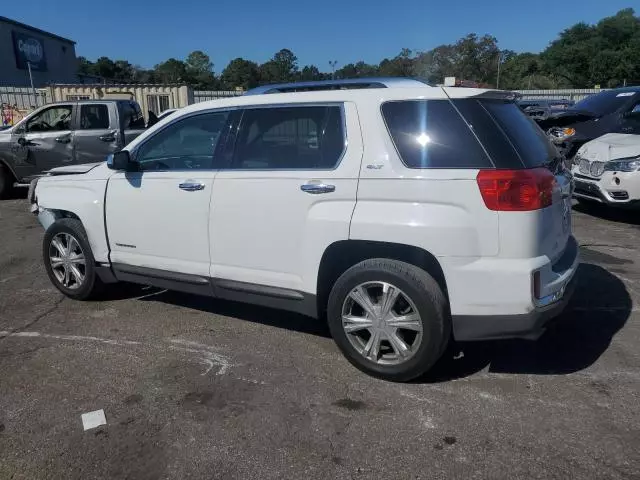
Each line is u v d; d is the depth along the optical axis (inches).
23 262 260.1
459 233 129.5
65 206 197.8
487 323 132.0
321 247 145.6
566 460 112.3
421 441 119.6
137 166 182.4
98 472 111.9
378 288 142.3
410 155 136.3
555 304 134.3
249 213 157.2
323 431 124.0
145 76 3334.2
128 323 186.5
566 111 422.0
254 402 136.2
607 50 2716.5
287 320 188.1
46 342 171.8
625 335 169.8
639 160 291.6
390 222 135.2
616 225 314.2
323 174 145.5
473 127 133.1
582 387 140.3
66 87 984.3
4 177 434.0
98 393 141.3
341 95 148.1
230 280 165.3
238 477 109.8
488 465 111.5
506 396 136.6
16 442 121.7
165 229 175.2
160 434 123.9
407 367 139.7
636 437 119.4
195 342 171.2
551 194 134.3
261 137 159.0
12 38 1473.9
